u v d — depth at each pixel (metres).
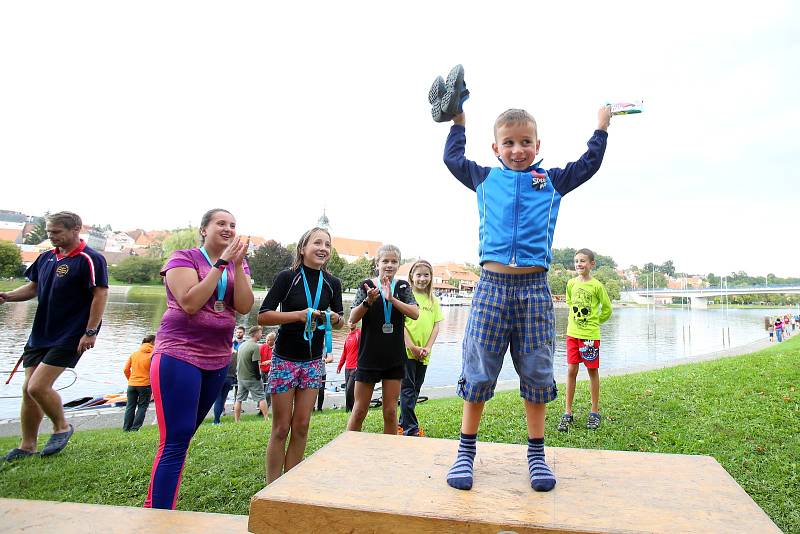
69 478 4.02
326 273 3.92
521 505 1.90
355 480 2.15
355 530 1.83
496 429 5.31
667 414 5.64
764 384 6.88
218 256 3.40
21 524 2.16
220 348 3.11
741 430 4.89
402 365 4.16
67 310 4.38
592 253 5.42
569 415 5.37
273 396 3.48
